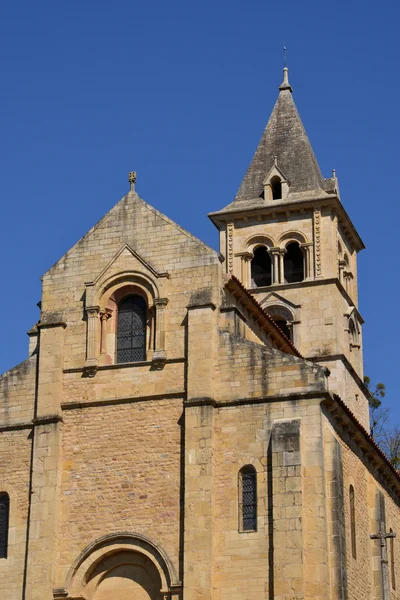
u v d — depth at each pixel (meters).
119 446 50.81
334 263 75.50
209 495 48.31
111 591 49.34
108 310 53.50
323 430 48.62
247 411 49.38
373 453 55.22
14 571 50.12
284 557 46.47
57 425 51.59
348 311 77.00
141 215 54.31
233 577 47.16
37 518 50.28
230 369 50.25
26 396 52.97
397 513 61.34
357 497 52.72
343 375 73.25
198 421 49.56
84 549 49.53
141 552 48.91
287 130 81.75
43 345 53.28
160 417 50.66
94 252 54.44
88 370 52.31
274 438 48.19
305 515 47.12
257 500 47.84
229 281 52.81
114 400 51.44
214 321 51.34
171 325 51.97
